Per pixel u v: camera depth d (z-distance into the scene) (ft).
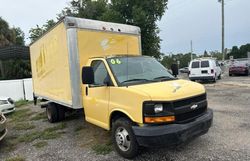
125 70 18.34
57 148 19.83
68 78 21.63
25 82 55.11
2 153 19.81
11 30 121.60
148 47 95.09
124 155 16.58
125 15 95.20
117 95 16.79
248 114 25.95
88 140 21.03
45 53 27.27
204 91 17.01
